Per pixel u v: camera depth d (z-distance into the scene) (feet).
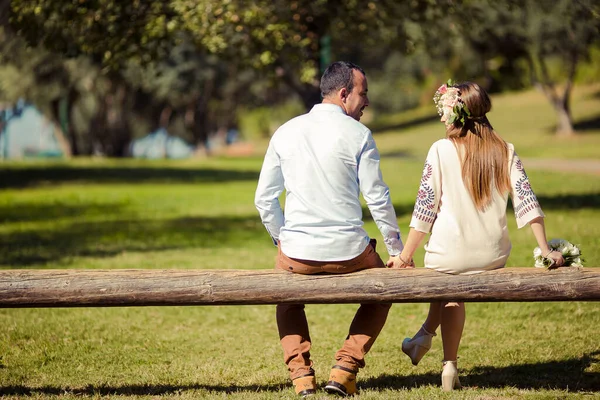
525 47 165.78
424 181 18.84
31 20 59.06
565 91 182.91
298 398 18.84
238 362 24.25
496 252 18.57
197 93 195.52
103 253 49.49
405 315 31.01
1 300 17.94
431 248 18.70
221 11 57.21
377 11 64.44
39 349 26.02
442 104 19.07
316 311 32.19
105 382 21.61
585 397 19.06
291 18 61.57
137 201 91.66
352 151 18.52
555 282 18.16
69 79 167.43
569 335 26.66
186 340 27.58
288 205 18.84
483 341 26.45
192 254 48.32
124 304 18.21
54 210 81.76
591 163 129.59
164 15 60.54
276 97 267.18
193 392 20.29
